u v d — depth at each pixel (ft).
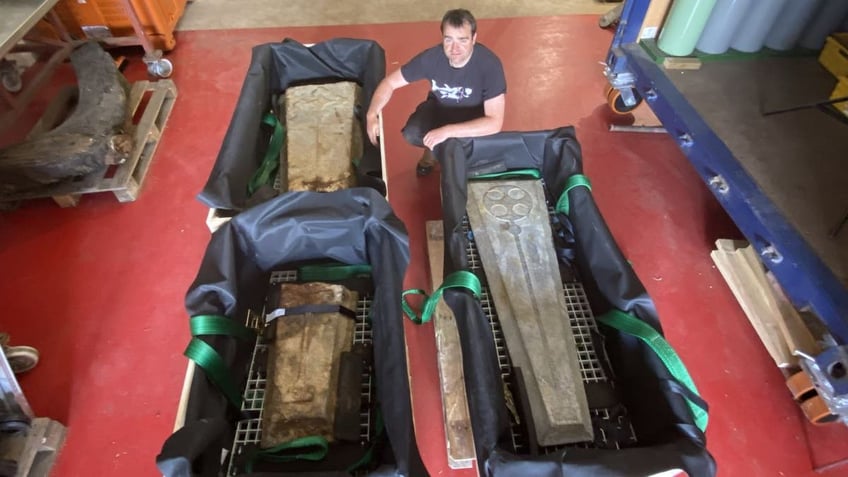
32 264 6.21
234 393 4.06
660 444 3.50
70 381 5.24
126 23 8.68
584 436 4.10
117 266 6.20
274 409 4.09
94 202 6.88
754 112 6.45
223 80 8.76
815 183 5.62
